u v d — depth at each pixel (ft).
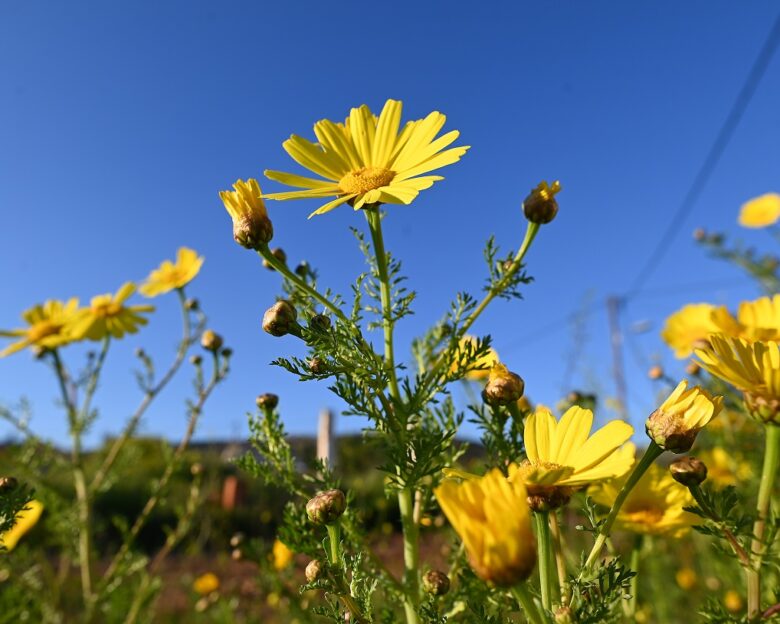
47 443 1.20
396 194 0.52
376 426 0.52
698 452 1.18
